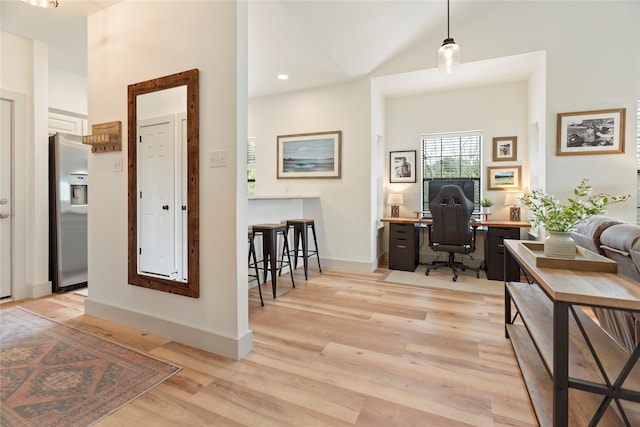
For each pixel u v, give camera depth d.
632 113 3.11
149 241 2.37
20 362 1.92
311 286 3.62
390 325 2.51
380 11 3.00
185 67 2.15
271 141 4.92
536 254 1.62
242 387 1.68
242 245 2.03
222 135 2.02
